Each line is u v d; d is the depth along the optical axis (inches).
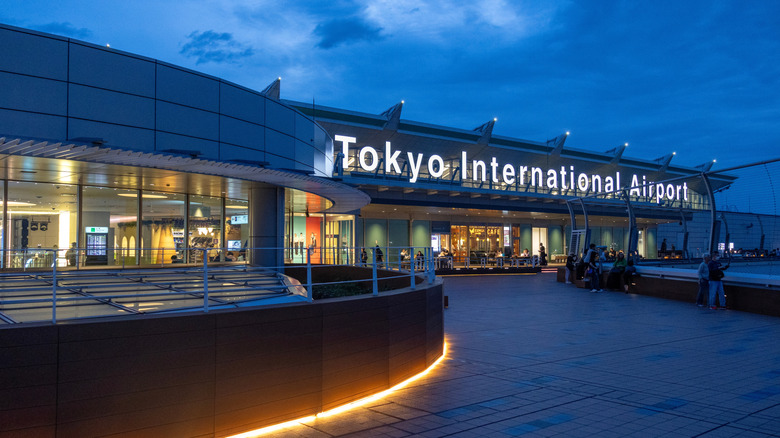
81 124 490.9
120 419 249.3
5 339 227.3
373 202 1393.9
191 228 697.6
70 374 239.0
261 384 291.6
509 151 1875.0
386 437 275.9
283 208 670.5
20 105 459.8
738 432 276.5
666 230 2394.2
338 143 1502.2
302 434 281.7
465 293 995.9
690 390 354.6
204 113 585.6
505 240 1904.5
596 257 1058.1
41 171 501.0
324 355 319.3
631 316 698.2
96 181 575.8
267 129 669.3
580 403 329.7
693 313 724.7
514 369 418.3
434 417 306.7
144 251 643.5
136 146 525.7
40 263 565.0
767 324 626.2
